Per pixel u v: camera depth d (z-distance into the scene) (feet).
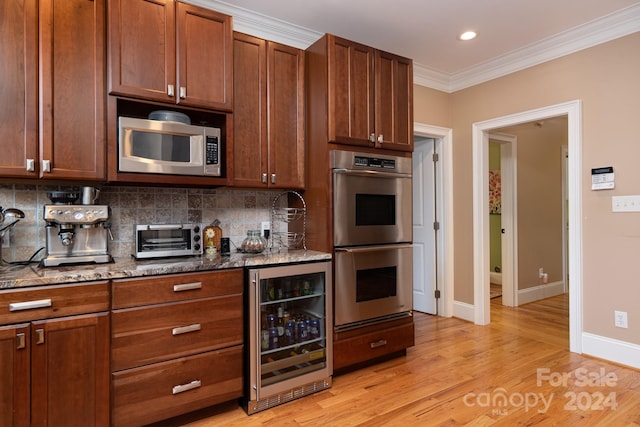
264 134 8.36
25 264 6.60
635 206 8.61
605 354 9.10
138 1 6.64
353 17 8.93
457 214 12.85
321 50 8.46
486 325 12.05
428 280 13.44
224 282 6.73
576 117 9.64
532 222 15.25
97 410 5.63
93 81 6.34
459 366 8.87
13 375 5.10
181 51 7.02
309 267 7.64
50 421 5.33
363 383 8.05
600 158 9.22
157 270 6.10
